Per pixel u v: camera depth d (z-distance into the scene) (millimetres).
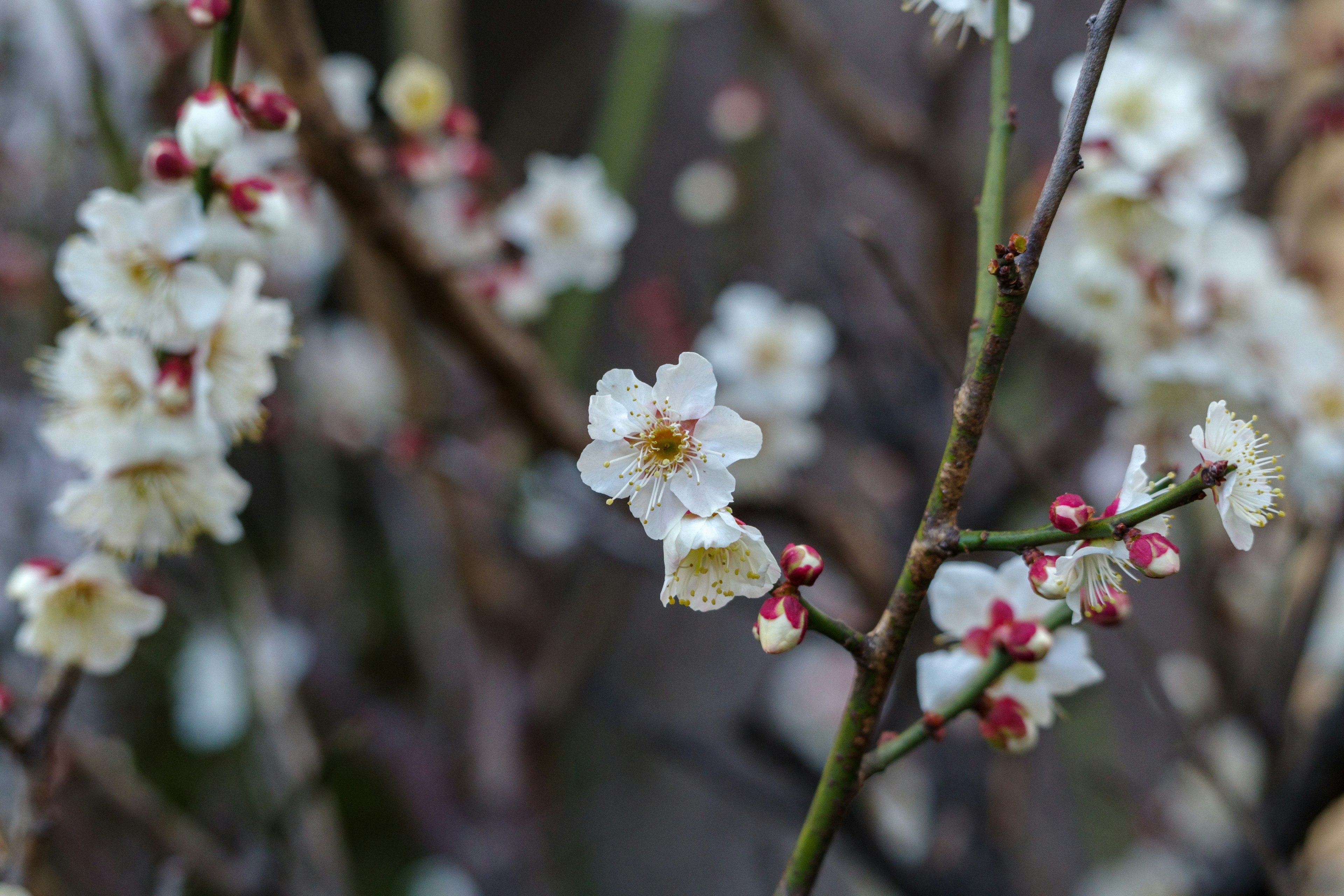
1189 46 858
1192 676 875
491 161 731
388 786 1359
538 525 847
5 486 777
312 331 935
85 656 615
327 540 993
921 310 645
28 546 775
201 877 722
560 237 793
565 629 978
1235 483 544
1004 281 540
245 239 624
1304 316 695
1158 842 861
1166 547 542
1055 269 701
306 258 807
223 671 977
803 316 834
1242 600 868
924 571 550
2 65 732
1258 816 707
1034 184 720
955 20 611
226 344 618
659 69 944
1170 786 881
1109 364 702
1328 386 690
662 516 556
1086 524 546
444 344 800
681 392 556
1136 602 949
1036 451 808
